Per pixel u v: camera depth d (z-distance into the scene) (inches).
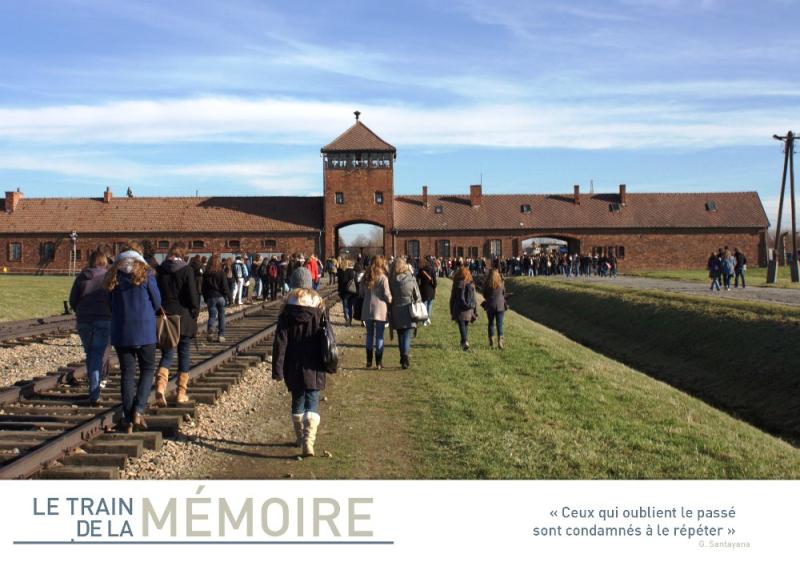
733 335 880.3
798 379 686.5
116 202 3312.0
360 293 650.2
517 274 3043.8
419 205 3405.5
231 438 395.2
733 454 362.0
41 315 1204.5
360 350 751.1
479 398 486.9
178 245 460.4
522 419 425.1
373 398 497.7
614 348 1110.4
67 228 3196.4
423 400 487.2
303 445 359.3
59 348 780.6
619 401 486.6
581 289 1681.8
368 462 349.7
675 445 376.2
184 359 456.4
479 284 2495.1
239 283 1366.9
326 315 361.7
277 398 505.4
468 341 800.9
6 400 460.1
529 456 351.9
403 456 358.9
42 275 3097.9
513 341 808.3
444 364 638.5
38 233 3198.8
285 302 363.6
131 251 390.0
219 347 746.8
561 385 535.8
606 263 2637.8
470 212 3378.4
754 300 1147.3
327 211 3176.7
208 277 800.9
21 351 751.7
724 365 827.4
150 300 386.6
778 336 801.6
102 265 469.7
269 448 376.8
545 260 2903.5
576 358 693.3
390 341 798.5
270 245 3179.1
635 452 361.1
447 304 1393.9
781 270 2817.4
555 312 1577.3
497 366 624.1
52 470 317.7
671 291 1470.2
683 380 855.1
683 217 3398.1
